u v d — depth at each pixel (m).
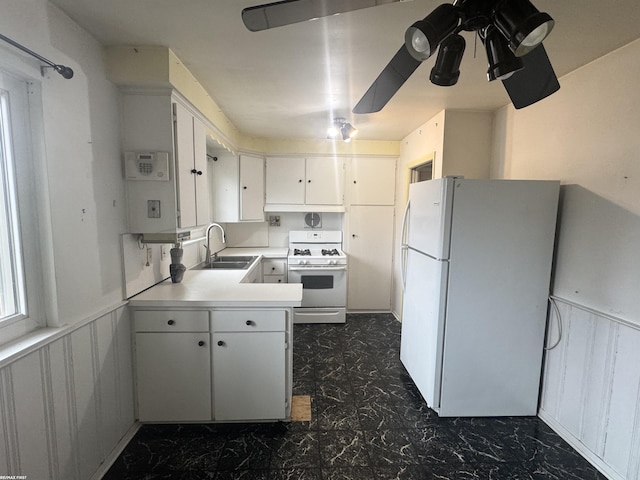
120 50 1.62
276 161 3.81
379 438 1.86
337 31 1.48
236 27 1.45
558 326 1.95
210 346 1.88
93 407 1.53
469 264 1.95
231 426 1.94
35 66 1.20
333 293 3.66
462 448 1.79
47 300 1.31
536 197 1.92
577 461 1.72
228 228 4.12
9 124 1.18
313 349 3.01
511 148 2.42
